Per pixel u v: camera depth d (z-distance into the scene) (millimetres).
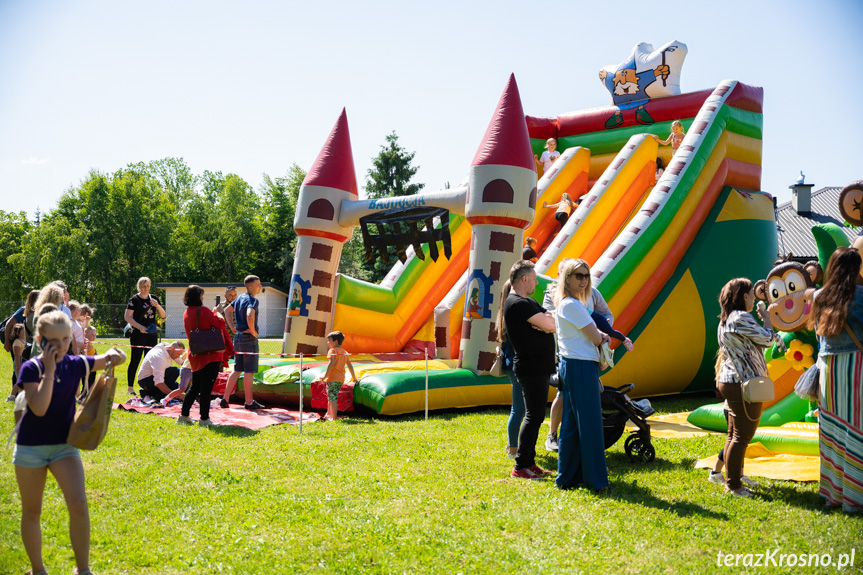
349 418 8477
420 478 5430
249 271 56062
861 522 4332
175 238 56000
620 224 11641
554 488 5168
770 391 4793
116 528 4281
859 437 4523
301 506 4699
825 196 31922
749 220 11055
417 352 11758
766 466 5785
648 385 9984
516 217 9242
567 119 14586
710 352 10352
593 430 5109
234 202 56594
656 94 13523
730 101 11586
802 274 6793
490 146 9383
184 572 3637
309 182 11141
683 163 10570
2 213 59875
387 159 44719
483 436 7195
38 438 3426
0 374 13086
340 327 11156
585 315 5137
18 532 4246
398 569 3639
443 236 10172
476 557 3785
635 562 3719
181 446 6695
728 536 4102
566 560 3740
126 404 9508
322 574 3600
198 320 7965
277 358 10688
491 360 9180
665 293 10031
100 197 50344
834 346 4672
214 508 4664
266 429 7656
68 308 9062
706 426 7586
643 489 5113
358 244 43125
